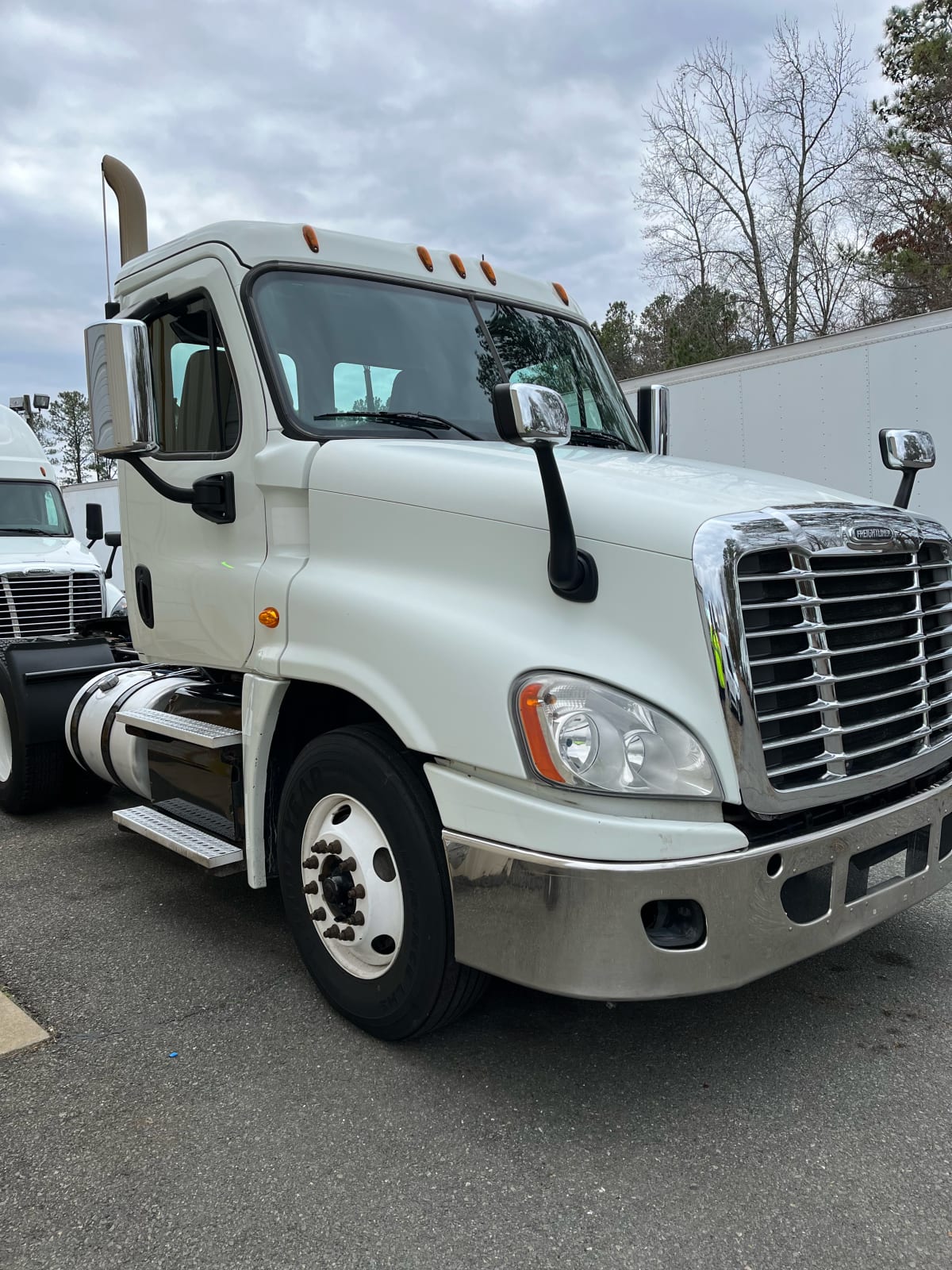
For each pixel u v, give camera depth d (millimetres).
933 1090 2701
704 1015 3160
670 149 31656
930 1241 2121
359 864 2908
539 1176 2359
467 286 3979
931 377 7164
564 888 2326
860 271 28844
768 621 2490
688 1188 2307
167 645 3930
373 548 2996
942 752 3020
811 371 7910
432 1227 2195
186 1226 2217
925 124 26922
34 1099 2742
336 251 3609
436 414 3570
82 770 5570
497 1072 2834
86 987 3451
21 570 7773
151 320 3932
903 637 2869
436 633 2631
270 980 3475
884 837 2742
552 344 4176
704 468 3143
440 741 2572
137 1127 2598
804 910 2559
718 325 32031
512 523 2646
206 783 3707
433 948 2705
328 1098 2715
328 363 3414
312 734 3504
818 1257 2084
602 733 2338
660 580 2434
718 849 2350
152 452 3072
